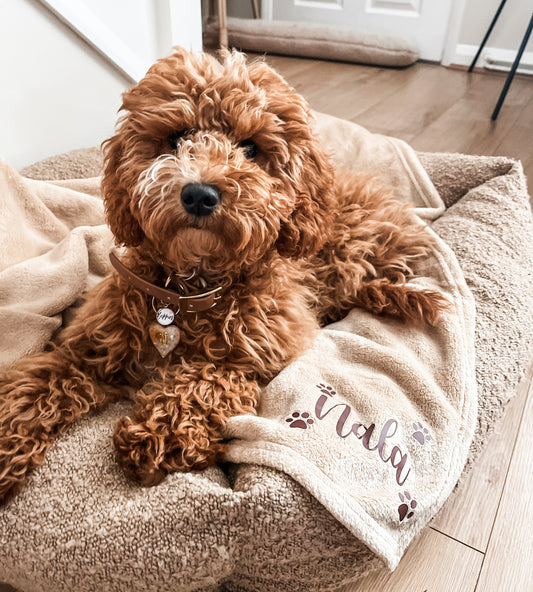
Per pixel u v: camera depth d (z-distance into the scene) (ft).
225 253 3.26
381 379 3.80
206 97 3.21
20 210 4.81
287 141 3.50
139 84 3.48
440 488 3.43
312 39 13.56
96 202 5.41
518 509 4.26
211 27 13.74
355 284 4.72
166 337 3.68
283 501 3.02
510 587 3.79
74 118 6.59
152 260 3.78
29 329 4.02
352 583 3.76
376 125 9.98
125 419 3.33
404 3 13.52
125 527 3.02
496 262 5.04
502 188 5.77
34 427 3.39
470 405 3.88
